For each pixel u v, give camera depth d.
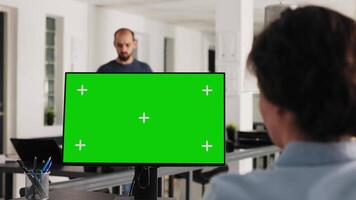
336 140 0.70
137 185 1.78
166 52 11.91
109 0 8.58
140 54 10.71
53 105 8.34
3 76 7.32
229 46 7.24
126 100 1.69
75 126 1.69
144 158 1.69
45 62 8.10
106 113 1.69
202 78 1.68
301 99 0.68
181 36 12.11
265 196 0.68
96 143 1.69
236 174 0.74
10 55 7.36
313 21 0.69
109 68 5.32
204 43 13.34
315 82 0.67
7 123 7.34
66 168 2.92
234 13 7.22
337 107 0.67
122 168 2.78
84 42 8.77
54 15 8.11
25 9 7.46
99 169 2.81
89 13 8.89
